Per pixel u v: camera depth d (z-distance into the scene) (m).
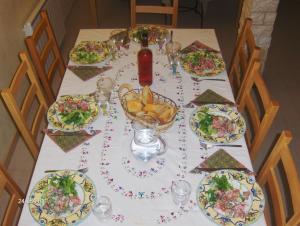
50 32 2.23
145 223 1.28
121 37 2.23
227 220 1.28
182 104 1.78
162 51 2.16
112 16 4.38
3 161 2.51
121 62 2.08
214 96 1.83
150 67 1.81
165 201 1.35
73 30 4.11
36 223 1.29
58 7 3.65
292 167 1.28
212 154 1.53
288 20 4.25
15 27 2.74
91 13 4.05
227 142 1.58
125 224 1.28
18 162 2.60
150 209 1.32
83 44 2.22
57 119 1.70
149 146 1.55
